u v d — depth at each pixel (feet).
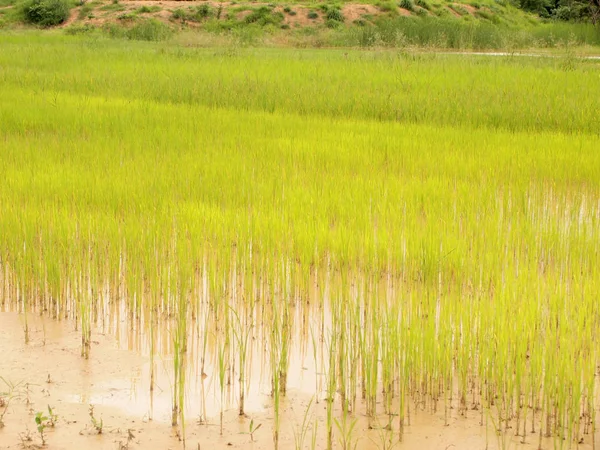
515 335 16.56
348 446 14.43
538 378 15.81
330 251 22.93
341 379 15.94
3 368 17.39
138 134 40.01
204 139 39.11
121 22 137.28
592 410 15.06
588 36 117.91
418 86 57.36
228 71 65.57
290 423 15.51
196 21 138.82
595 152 37.60
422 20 128.26
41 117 44.06
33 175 29.63
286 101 52.90
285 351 16.72
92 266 20.75
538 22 163.53
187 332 19.26
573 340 16.43
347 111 50.72
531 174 33.47
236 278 21.68
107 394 16.40
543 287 19.10
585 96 52.75
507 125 46.03
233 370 16.98
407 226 25.11
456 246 22.48
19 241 21.85
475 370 16.93
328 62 73.15
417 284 21.20
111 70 67.15
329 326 19.71
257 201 27.66
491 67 68.23
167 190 28.40
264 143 38.37
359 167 33.58
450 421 15.62
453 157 35.19
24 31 130.52
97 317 20.17
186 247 21.40
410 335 16.33
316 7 140.15
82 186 28.12
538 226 25.30
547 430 14.97
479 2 158.10
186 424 15.33
